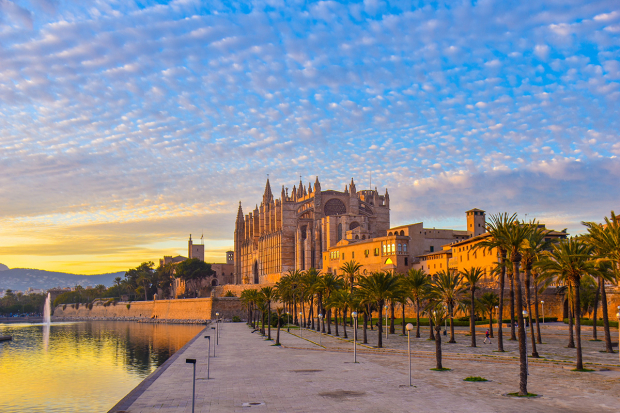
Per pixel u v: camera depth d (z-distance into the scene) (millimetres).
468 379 40344
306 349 72312
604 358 52281
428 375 43438
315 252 199375
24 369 80875
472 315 69500
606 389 35812
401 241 147750
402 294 81312
